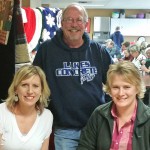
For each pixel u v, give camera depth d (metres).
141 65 5.03
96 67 2.06
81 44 2.04
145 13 10.77
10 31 1.81
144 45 5.75
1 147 1.73
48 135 1.89
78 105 1.98
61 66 2.01
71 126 2.01
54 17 2.64
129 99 1.61
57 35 2.04
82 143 1.78
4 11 1.80
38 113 1.86
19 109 1.82
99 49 2.09
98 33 10.51
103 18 10.45
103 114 1.70
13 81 1.78
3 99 1.89
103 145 1.67
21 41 1.89
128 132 1.62
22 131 1.78
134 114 1.63
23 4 2.98
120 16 10.64
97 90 2.05
